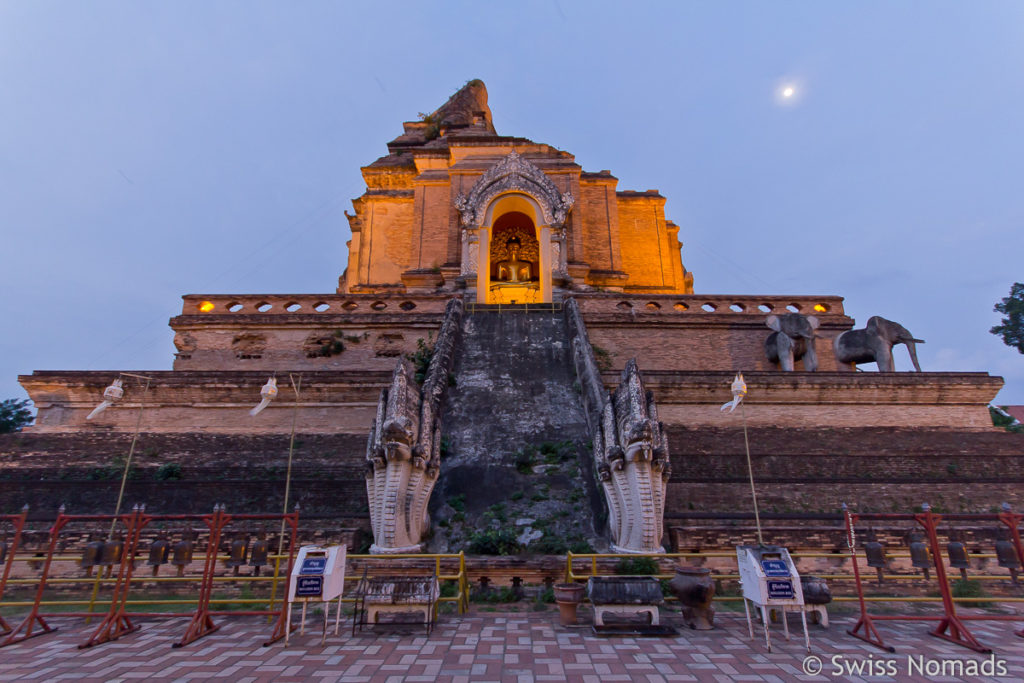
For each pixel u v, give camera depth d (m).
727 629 6.59
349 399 13.85
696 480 11.16
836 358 16.05
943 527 9.53
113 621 6.42
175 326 16.64
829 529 9.07
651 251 26.53
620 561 8.17
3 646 6.07
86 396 13.86
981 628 6.78
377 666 5.30
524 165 22.28
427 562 8.27
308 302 17.62
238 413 13.84
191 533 9.11
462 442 11.41
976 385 13.84
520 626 6.67
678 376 13.84
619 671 5.13
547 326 16.19
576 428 11.73
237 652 5.79
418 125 33.88
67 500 10.66
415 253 23.84
